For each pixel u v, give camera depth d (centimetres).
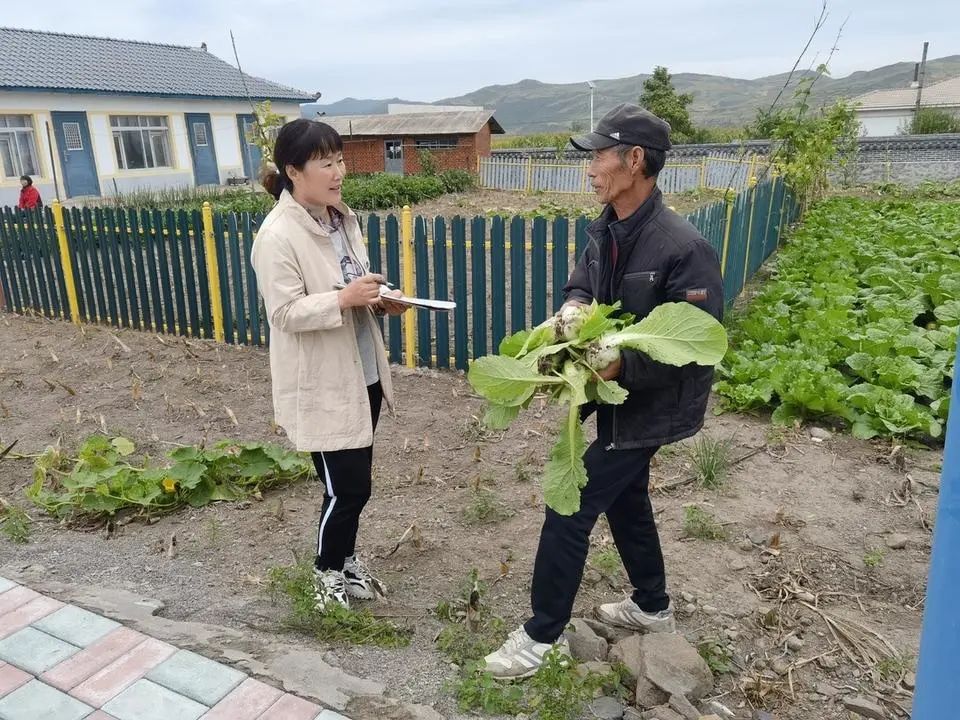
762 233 1110
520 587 334
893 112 5041
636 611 302
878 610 325
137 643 282
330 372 281
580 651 285
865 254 959
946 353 602
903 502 414
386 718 245
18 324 840
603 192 249
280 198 282
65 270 823
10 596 316
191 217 727
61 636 287
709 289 241
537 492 430
